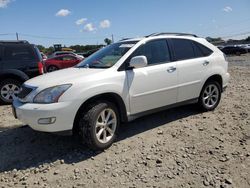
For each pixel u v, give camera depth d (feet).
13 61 28.96
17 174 14.57
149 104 18.42
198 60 21.03
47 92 15.39
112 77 16.60
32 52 29.81
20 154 16.70
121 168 14.75
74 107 15.25
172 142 17.44
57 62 74.79
